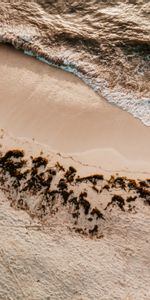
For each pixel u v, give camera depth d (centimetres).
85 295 1020
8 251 1055
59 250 1077
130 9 1524
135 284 1047
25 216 1123
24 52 1418
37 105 1300
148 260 1085
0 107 1291
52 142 1238
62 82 1359
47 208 1142
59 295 1016
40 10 1523
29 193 1157
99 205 1151
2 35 1445
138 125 1285
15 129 1254
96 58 1424
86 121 1282
